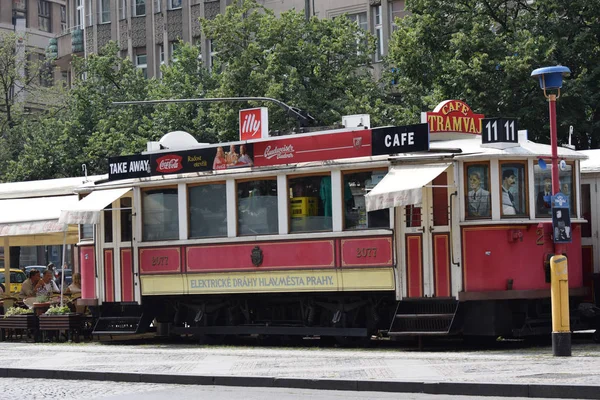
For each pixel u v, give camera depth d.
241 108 49.09
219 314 29.89
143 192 30.56
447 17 43.19
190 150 29.47
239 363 22.77
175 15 76.75
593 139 41.44
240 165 28.31
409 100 45.09
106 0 81.44
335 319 26.84
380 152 25.72
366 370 20.12
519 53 40.06
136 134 59.12
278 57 49.38
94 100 62.47
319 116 48.38
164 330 31.97
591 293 26.36
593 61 41.16
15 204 35.50
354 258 26.03
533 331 25.16
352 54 51.34
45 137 65.56
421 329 25.05
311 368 21.02
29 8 121.94
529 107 39.94
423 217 25.11
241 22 50.91
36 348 30.00
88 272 31.86
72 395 19.05
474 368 19.72
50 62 92.62
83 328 32.50
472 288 24.50
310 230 26.95
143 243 30.36
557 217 21.61
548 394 16.47
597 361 20.33
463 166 24.94
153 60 78.12
